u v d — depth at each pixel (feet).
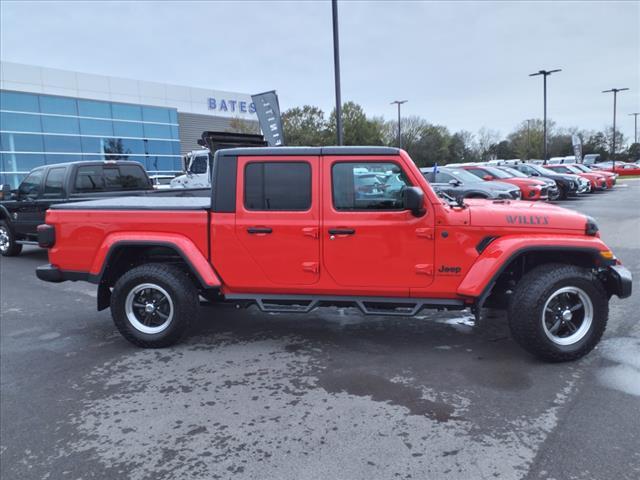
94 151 93.97
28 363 14.35
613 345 14.56
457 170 50.72
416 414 10.69
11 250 33.86
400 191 13.58
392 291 13.92
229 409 11.16
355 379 12.62
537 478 8.36
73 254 15.52
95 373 13.50
